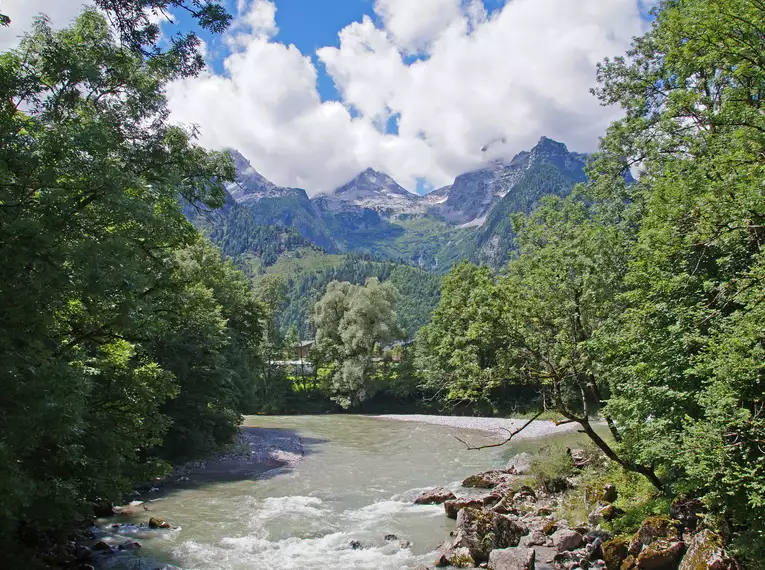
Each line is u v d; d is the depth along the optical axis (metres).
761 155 12.73
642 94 24.69
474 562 15.73
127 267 11.23
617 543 14.60
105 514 21.17
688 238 13.45
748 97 15.22
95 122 11.80
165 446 32.31
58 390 9.68
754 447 11.28
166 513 21.78
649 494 17.30
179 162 18.84
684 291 14.54
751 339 10.84
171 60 13.80
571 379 20.16
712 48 15.54
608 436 36.88
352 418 65.56
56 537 16.28
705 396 12.24
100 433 15.62
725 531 12.36
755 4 13.51
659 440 13.97
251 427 53.62
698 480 12.78
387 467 32.31
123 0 10.95
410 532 19.23
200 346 34.03
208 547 17.61
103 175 11.20
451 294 53.34
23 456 12.13
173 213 17.27
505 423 54.69
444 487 25.94
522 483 23.88
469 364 19.52
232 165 21.02
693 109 18.31
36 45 13.42
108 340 15.51
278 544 17.97
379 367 78.31
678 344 13.97
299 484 27.58
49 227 10.12
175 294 18.34
